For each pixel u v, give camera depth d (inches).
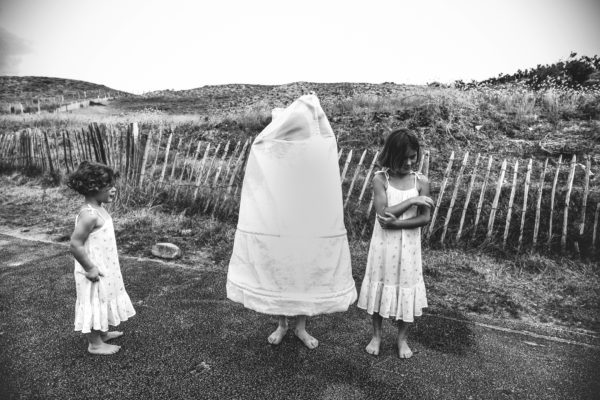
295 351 97.8
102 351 94.3
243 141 330.6
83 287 88.7
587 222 168.4
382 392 82.3
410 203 87.0
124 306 96.7
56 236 197.5
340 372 89.1
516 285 142.4
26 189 294.4
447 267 157.9
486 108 311.0
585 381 87.4
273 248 84.0
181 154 320.2
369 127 297.1
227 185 226.1
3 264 157.0
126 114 712.4
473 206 188.9
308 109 85.0
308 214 84.3
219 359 93.4
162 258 170.1
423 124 285.0
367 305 95.2
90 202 89.6
